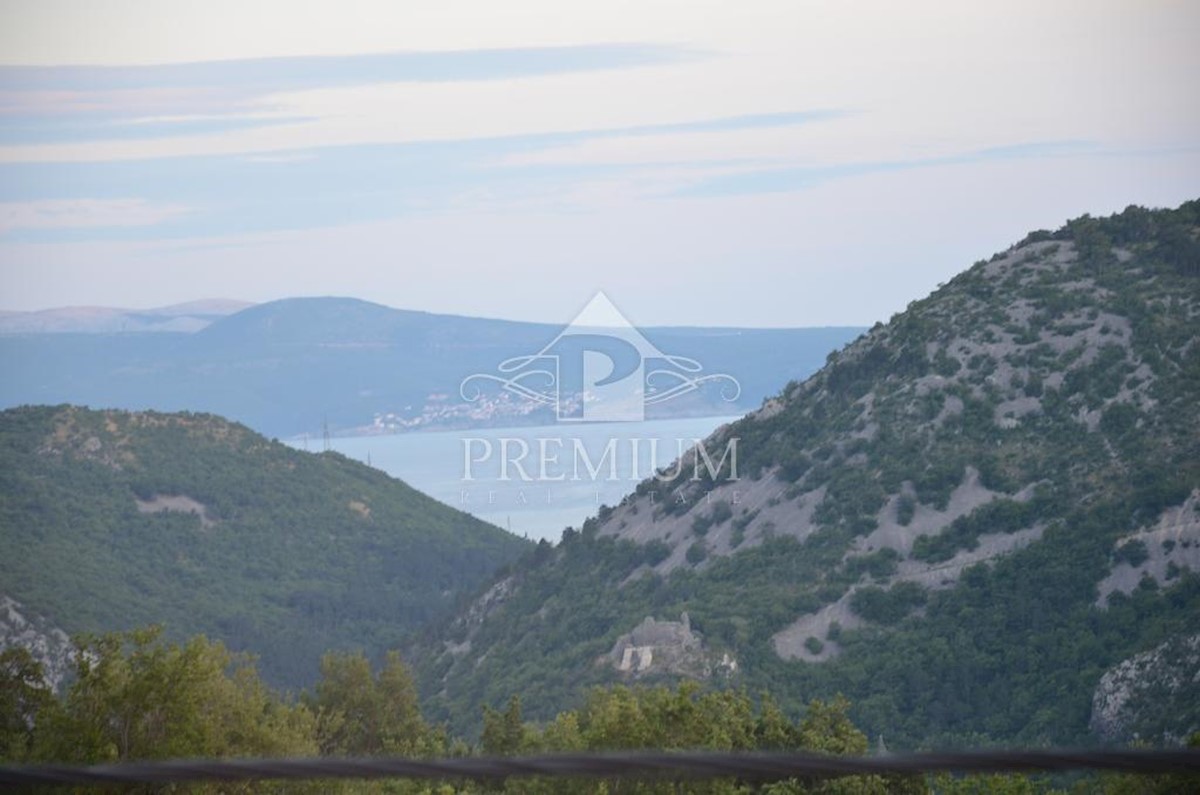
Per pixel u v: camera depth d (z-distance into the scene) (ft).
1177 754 18.98
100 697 148.46
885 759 19.24
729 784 123.13
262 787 107.24
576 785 121.19
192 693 152.76
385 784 122.52
